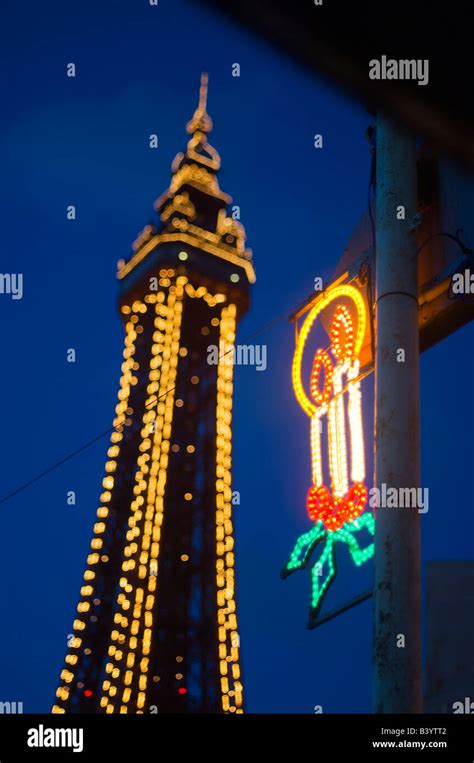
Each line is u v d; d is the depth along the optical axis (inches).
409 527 356.5
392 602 345.1
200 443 4591.5
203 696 3934.5
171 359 4690.0
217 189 5462.6
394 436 369.7
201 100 5846.5
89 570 4298.7
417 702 331.6
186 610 4163.4
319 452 513.7
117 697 3929.6
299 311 549.0
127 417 4665.4
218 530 4340.6
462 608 496.7
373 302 485.7
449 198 443.2
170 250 4985.2
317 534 487.5
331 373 520.1
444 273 435.2
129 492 4488.2
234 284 5044.3
